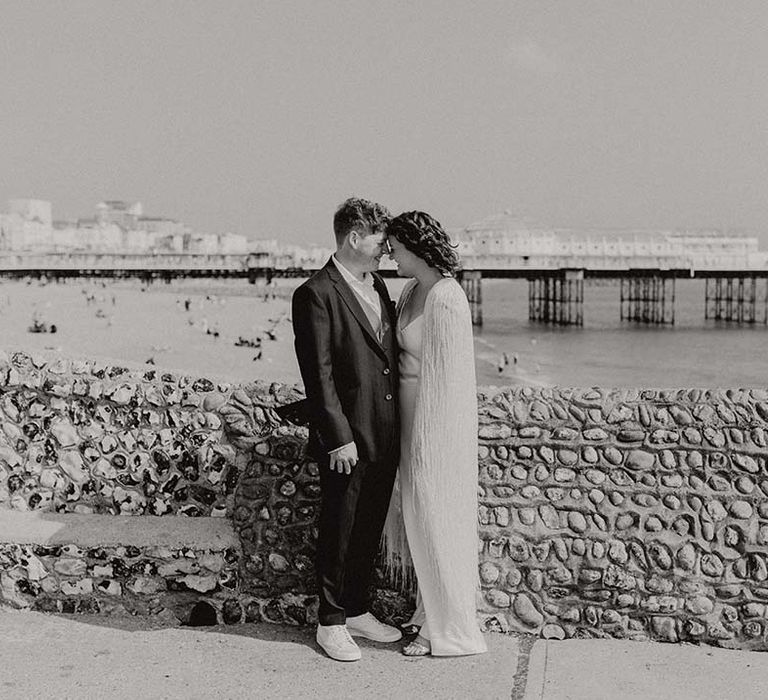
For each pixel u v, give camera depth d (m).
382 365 4.51
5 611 5.05
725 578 4.76
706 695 4.08
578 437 4.92
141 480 5.41
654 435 4.88
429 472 4.50
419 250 4.52
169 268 99.50
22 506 5.52
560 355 59.12
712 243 188.00
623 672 4.33
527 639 4.81
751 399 4.84
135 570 5.01
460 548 4.53
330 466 4.44
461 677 4.26
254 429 5.20
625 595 4.82
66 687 4.10
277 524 5.03
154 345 49.66
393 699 4.02
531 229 160.88
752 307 96.00
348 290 4.48
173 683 4.16
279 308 88.50
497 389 5.08
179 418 5.36
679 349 64.50
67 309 77.31
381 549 4.91
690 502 4.83
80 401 5.47
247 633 4.83
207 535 5.09
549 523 4.91
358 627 4.75
